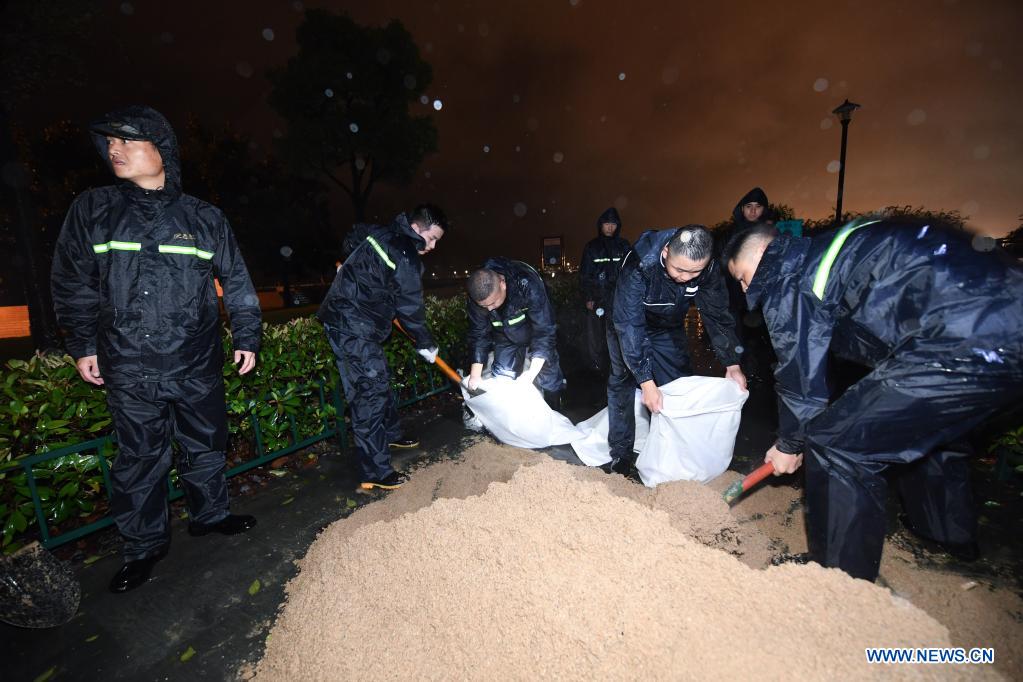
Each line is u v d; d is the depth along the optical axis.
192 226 2.38
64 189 21.81
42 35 6.55
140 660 1.96
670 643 1.54
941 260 1.73
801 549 2.34
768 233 2.09
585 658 1.55
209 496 2.69
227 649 2.00
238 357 2.64
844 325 2.01
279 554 2.59
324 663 1.75
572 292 8.94
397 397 4.54
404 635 1.78
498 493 2.36
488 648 1.65
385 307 3.15
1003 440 2.84
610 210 5.77
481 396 3.58
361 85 21.88
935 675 1.42
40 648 2.04
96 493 2.91
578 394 5.14
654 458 2.94
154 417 2.36
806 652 1.49
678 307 3.07
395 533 2.20
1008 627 1.84
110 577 2.47
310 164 22.61
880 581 2.10
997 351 1.65
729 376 3.22
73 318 2.25
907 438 1.86
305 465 3.66
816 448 1.97
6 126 7.10
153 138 2.23
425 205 3.17
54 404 2.55
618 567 1.81
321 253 33.16
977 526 2.37
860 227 1.94
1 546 2.54
